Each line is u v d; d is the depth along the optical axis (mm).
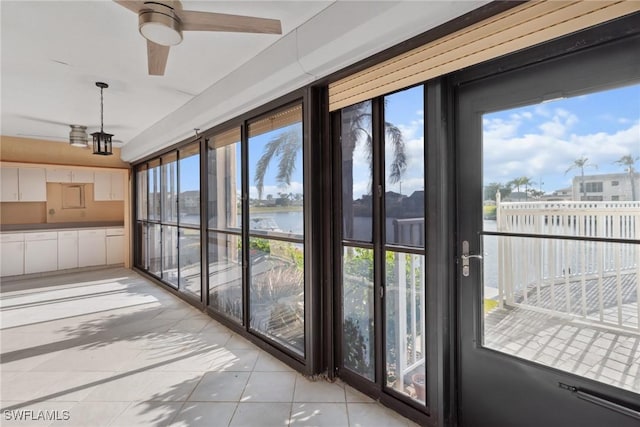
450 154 1797
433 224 1806
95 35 2232
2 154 5160
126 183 6484
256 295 3062
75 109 3914
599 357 1403
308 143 2369
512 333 1648
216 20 1642
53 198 6574
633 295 1317
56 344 2982
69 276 5906
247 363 2629
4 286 5164
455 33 1613
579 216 1442
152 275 5633
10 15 1982
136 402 2098
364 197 2180
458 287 1813
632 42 1282
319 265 2402
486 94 1696
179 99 3588
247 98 2770
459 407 1828
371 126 2111
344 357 2346
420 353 1908
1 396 2162
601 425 1395
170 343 3016
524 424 1604
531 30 1376
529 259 1590
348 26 1841
